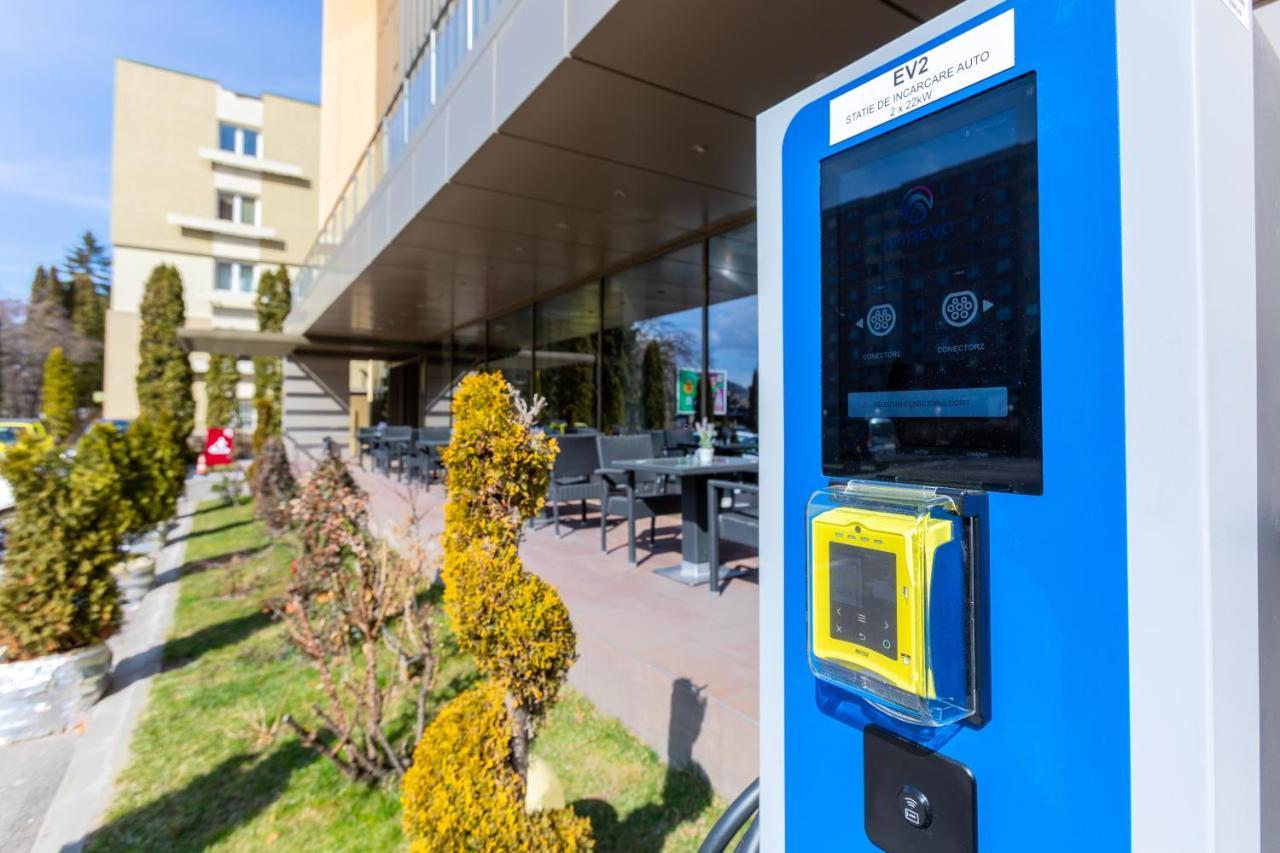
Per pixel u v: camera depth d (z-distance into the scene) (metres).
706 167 4.71
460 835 1.42
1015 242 0.67
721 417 6.32
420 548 3.26
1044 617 0.63
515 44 3.83
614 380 7.97
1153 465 0.57
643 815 2.05
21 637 3.09
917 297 0.76
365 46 19.08
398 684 2.60
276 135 27.52
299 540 4.25
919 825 0.72
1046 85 0.64
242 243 26.83
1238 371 0.58
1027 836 0.64
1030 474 0.65
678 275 6.92
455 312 11.05
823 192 0.87
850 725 0.81
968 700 0.67
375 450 11.84
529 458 1.65
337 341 13.87
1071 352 0.62
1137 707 0.58
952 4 2.88
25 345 31.47
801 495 0.88
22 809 2.39
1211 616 0.54
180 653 3.82
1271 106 0.68
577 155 4.49
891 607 0.70
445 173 4.99
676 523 6.34
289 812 2.20
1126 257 0.58
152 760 2.58
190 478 14.28
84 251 42.50
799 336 0.89
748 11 2.94
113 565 3.48
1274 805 0.61
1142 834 0.57
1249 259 0.61
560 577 4.02
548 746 2.45
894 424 0.77
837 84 0.85
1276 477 0.64
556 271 8.05
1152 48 0.57
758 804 1.08
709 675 2.37
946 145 0.73
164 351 19.28
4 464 3.18
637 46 3.21
